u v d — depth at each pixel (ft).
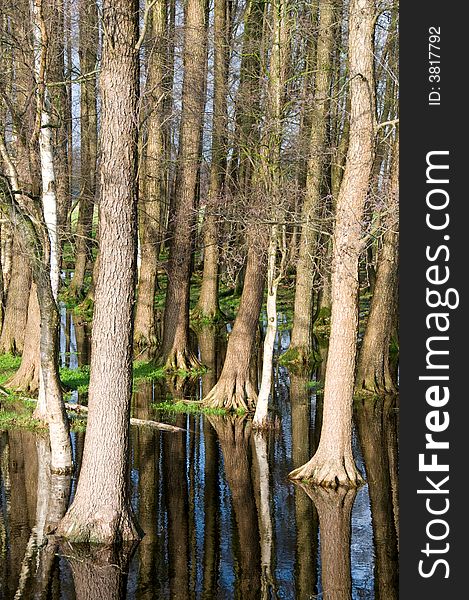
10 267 87.66
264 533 33.76
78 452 45.27
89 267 135.23
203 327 105.09
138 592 27.17
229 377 60.75
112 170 31.76
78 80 41.75
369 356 67.21
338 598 27.25
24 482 40.04
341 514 36.60
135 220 32.53
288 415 58.23
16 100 53.11
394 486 41.19
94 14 53.36
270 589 27.86
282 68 53.16
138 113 32.32
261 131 55.57
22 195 40.50
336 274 41.50
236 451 47.67
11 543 31.60
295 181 56.54
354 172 41.32
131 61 31.76
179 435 51.57
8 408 57.11
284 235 53.36
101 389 32.22
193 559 30.53
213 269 108.17
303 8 64.64
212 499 38.19
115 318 31.94
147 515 35.58
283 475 42.73
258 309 61.36
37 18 40.70
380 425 55.57
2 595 26.58
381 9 41.29
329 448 41.78
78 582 27.81
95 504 32.30
